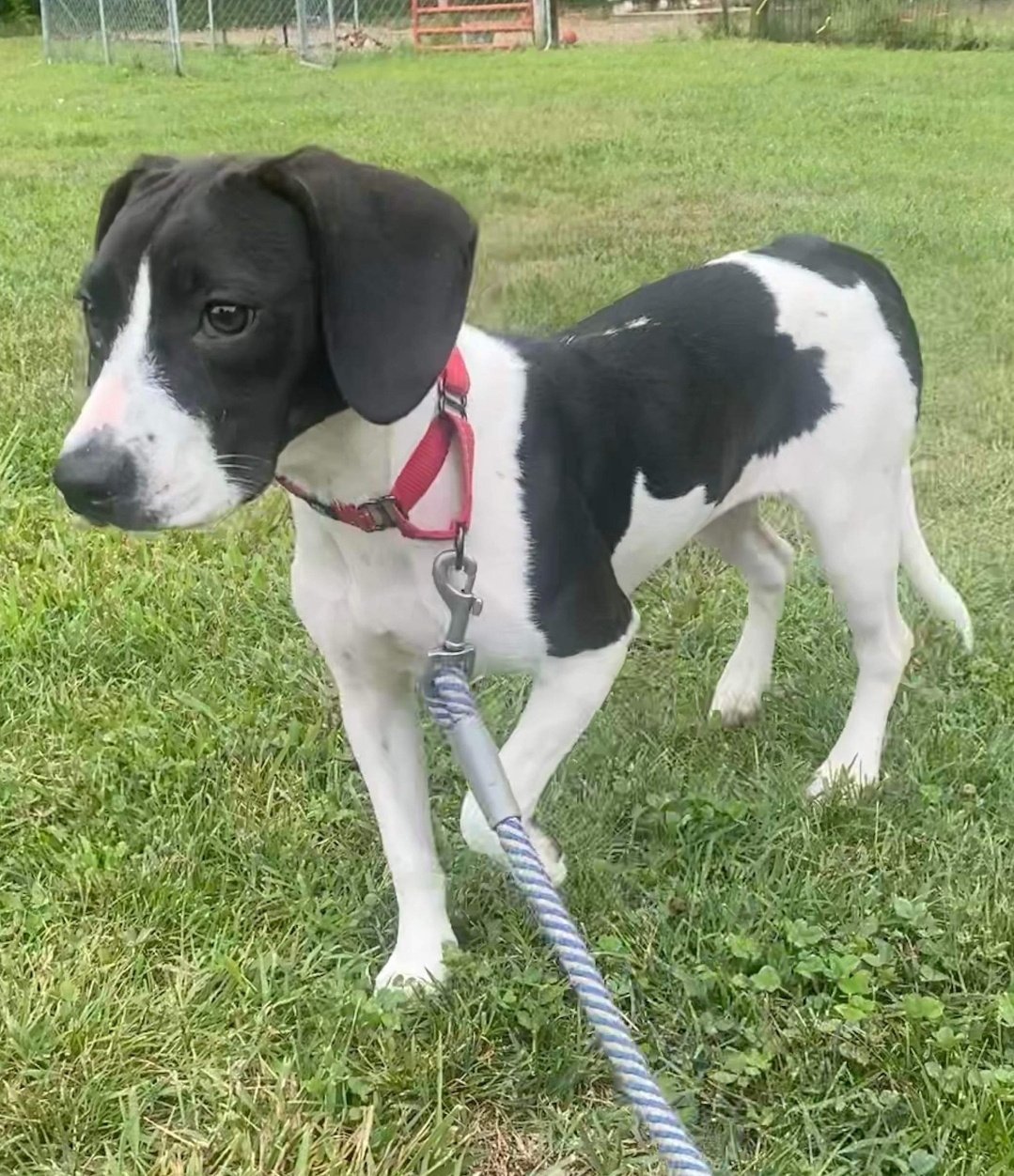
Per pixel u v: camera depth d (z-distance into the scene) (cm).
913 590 109
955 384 154
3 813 85
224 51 583
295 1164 62
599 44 605
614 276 185
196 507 55
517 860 55
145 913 77
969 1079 65
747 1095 66
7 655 101
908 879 80
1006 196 247
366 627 68
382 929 78
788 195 249
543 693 70
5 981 72
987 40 542
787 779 89
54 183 272
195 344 55
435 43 625
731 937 74
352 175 56
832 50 542
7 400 143
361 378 55
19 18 826
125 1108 65
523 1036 69
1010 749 91
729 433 79
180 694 96
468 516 65
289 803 87
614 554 75
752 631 99
